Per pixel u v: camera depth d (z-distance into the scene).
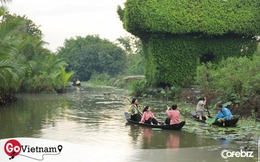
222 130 16.25
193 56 34.41
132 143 13.52
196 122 18.58
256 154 11.71
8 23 22.05
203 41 34.62
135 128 16.88
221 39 34.91
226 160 10.93
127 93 44.22
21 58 30.70
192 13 33.41
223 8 34.06
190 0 33.69
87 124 18.09
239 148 12.58
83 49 91.94
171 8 33.16
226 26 33.69
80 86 67.88
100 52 89.12
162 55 34.09
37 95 39.12
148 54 36.66
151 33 33.97
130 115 18.98
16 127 17.06
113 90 52.22
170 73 34.22
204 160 10.95
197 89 29.77
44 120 19.48
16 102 30.17
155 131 16.11
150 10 32.72
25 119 19.83
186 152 11.99
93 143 13.52
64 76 45.28
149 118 17.58
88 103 30.03
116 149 12.52
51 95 39.50
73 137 14.63
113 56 90.12
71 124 18.06
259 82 20.00
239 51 35.19
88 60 90.25
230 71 22.75
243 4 34.59
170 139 14.26
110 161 10.94
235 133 15.54
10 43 22.58
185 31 33.28
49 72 45.06
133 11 32.44
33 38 39.72
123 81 62.28
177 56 34.16
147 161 10.86
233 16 33.94
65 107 26.55
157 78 34.34
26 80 40.81
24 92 41.88
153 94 34.91
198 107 19.30
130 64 93.12
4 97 28.36
